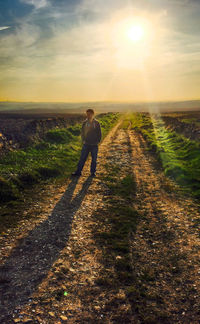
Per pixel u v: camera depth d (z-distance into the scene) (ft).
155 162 33.65
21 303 8.57
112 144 49.26
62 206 18.33
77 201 19.42
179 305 8.82
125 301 8.96
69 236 13.79
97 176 26.66
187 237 13.94
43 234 13.92
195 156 33.63
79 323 7.85
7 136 36.47
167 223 15.84
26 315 8.00
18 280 9.87
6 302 8.58
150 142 48.65
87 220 16.01
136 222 15.93
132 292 9.45
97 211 17.54
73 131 59.41
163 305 8.82
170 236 14.11
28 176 23.72
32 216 16.42
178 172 27.07
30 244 12.79
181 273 10.71
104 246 12.85
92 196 20.63
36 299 8.81
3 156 29.48
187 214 17.24
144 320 8.08
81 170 26.86
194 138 45.11
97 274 10.50
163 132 65.62
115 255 12.07
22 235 13.74
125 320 8.08
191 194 21.42
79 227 14.97
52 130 50.21
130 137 60.03
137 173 28.32
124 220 16.10
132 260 11.67
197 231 14.64
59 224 15.29
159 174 27.84
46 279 9.98
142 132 66.18
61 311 8.31
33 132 44.47
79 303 8.76
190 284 9.97
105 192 21.71
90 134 26.04
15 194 19.63
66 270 10.66
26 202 18.98
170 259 11.80
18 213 16.87
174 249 12.71
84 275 10.39
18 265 10.92
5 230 14.29
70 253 12.05
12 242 12.93
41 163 28.60
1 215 16.40
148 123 93.81
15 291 9.20
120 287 9.74
